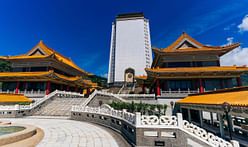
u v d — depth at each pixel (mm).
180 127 8188
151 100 26859
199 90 27219
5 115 19109
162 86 35219
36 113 21938
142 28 100250
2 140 7645
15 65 38375
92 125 15039
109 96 32031
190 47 32406
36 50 39156
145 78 37438
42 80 34250
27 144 7969
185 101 18000
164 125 8367
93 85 54062
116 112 13273
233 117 19469
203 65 30109
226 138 11656
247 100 7418
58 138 9656
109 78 99312
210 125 17000
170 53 30406
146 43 100875
